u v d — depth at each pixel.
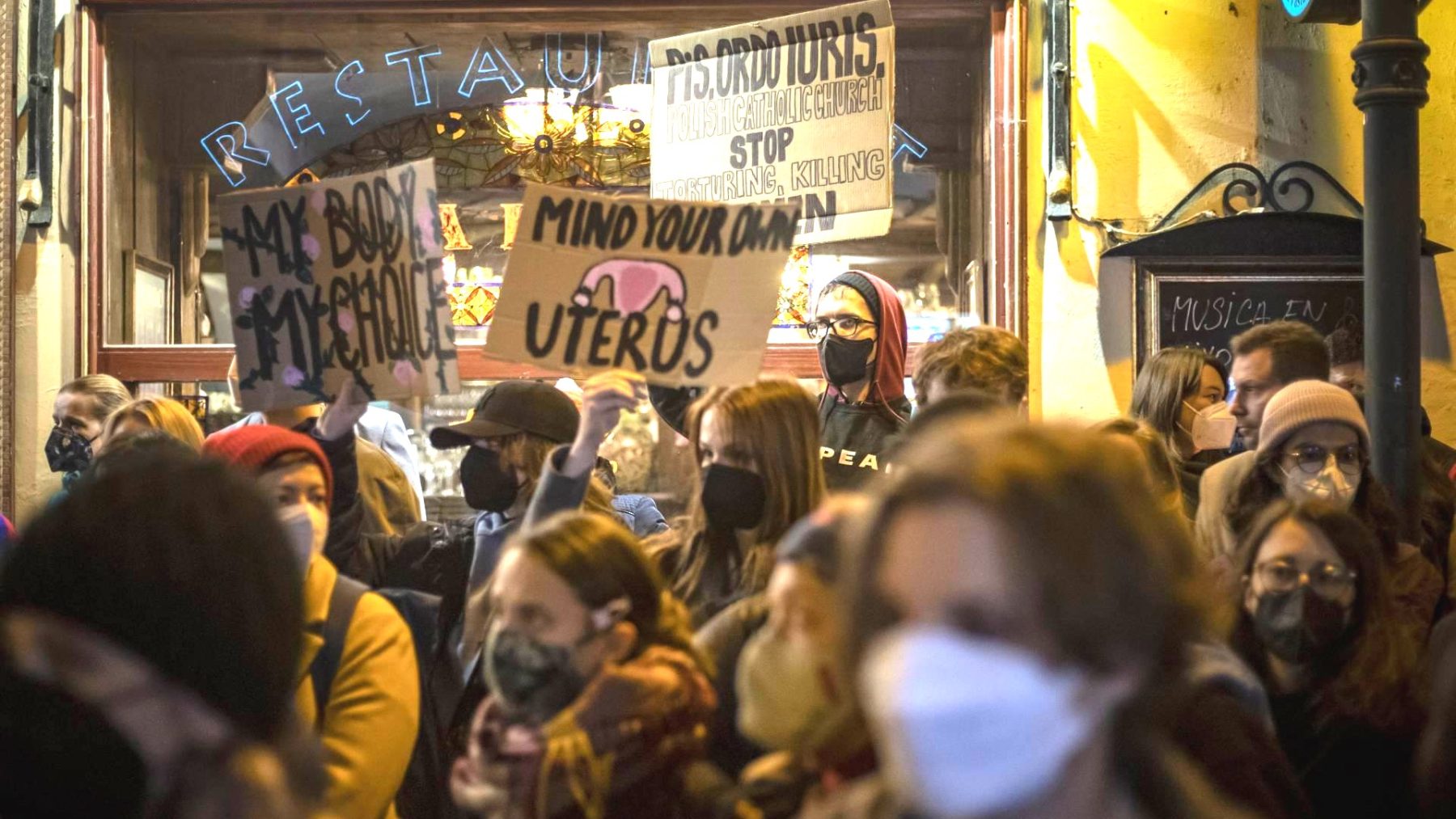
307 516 2.37
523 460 3.22
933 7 5.57
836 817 1.24
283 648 1.26
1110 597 0.96
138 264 5.85
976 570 0.97
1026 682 0.95
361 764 2.27
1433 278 5.39
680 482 6.07
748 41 4.59
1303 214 5.27
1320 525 2.42
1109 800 1.04
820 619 1.62
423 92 6.06
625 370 2.89
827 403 4.09
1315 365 3.57
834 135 4.48
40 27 5.51
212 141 6.04
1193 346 5.30
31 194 5.45
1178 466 3.96
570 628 1.99
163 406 3.94
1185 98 5.46
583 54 5.97
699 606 2.73
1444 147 5.42
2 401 5.51
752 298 2.89
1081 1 5.48
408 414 6.17
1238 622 2.52
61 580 1.21
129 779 1.16
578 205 2.93
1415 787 1.65
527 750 1.92
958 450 1.03
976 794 0.96
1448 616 2.22
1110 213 5.45
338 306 3.14
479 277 6.09
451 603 3.21
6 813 1.16
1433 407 5.38
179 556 1.22
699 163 4.65
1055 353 5.42
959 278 5.88
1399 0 3.71
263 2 5.62
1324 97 5.45
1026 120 5.49
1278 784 1.97
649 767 1.91
